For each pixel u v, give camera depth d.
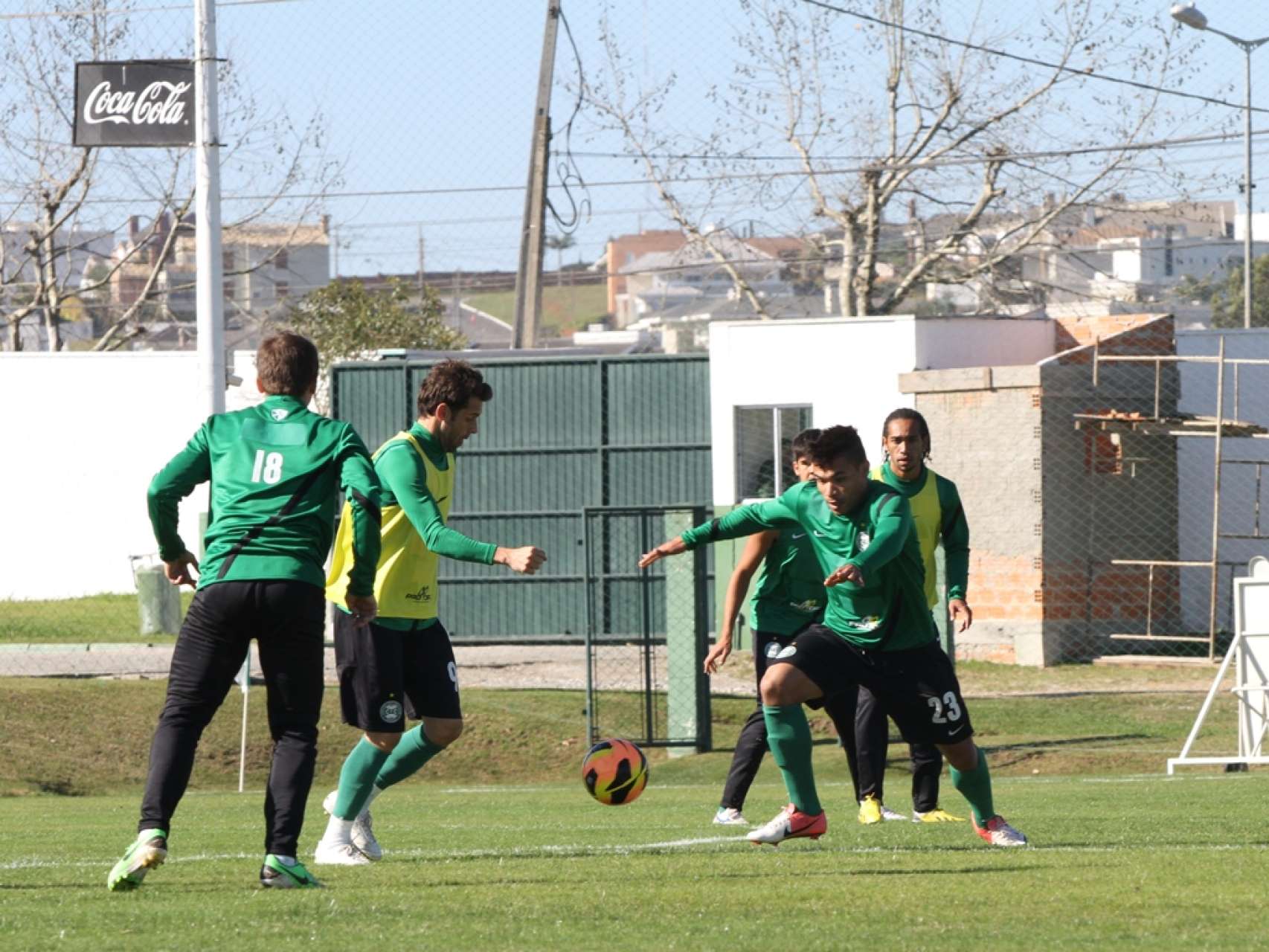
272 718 22.61
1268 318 157.00
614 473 89.88
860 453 24.78
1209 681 72.38
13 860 26.95
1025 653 77.62
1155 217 152.88
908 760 55.78
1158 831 29.86
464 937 18.06
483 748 62.53
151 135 61.34
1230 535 85.31
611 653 84.31
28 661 77.88
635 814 38.59
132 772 58.97
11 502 120.00
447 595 90.75
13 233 147.25
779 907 20.03
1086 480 79.19
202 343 62.34
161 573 93.94
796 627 34.12
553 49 110.31
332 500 22.48
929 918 19.08
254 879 23.34
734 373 85.94
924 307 169.50
